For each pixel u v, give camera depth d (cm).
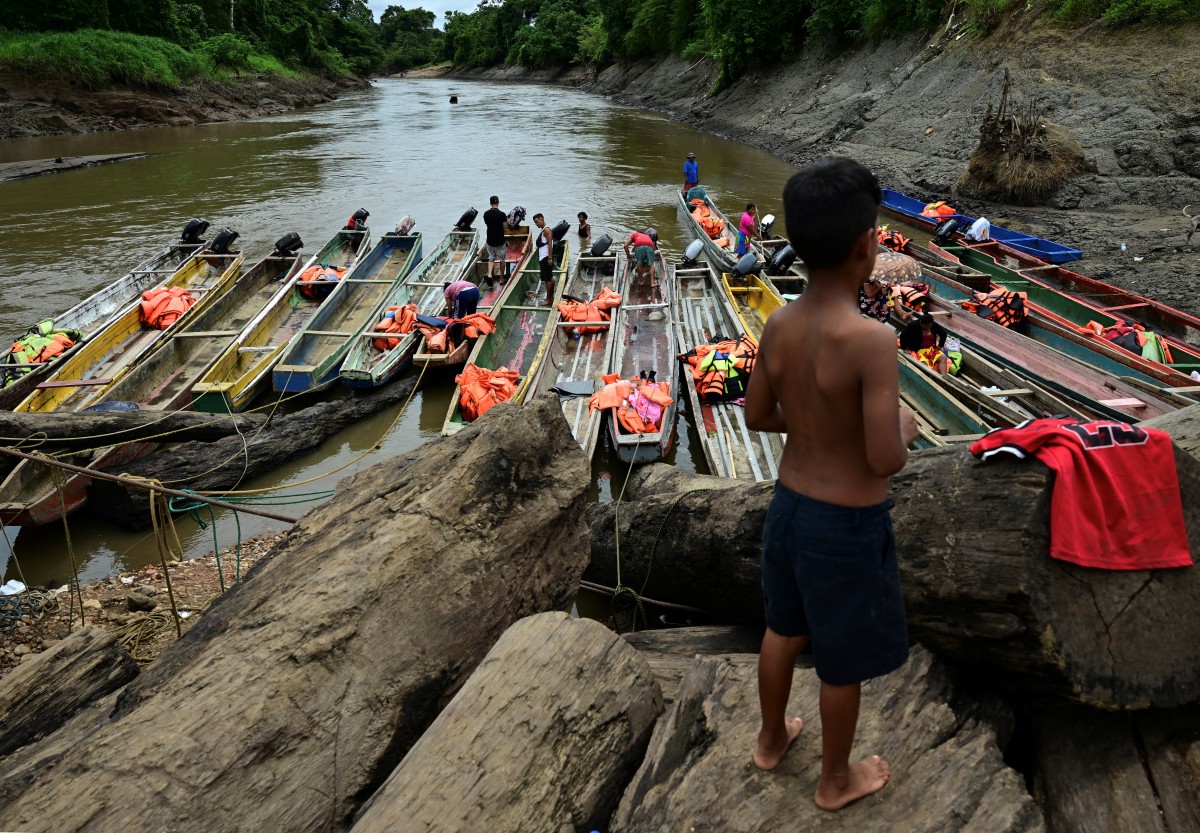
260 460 945
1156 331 1230
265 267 1531
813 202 215
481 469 423
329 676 341
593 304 1316
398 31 12988
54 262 1819
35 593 695
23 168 2841
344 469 982
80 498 848
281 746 316
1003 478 312
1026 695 325
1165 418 430
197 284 1554
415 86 8238
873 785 263
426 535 393
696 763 288
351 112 5222
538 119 4553
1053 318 1230
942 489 330
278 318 1337
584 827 292
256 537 823
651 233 1611
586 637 342
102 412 830
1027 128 1989
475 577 394
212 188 2606
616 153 3256
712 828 261
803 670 332
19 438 772
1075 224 1806
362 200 2420
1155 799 286
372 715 340
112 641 428
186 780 296
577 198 2447
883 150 2723
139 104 4269
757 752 280
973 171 2088
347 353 1188
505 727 304
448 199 2436
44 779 296
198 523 859
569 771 299
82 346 1146
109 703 360
